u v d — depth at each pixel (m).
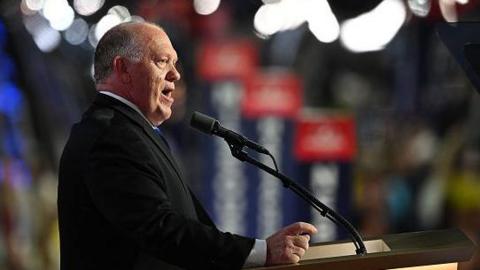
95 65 9.41
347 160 18.58
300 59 22.61
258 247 8.66
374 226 20.62
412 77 21.91
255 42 22.22
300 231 8.80
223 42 20.03
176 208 9.10
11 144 20.31
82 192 8.95
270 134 18.70
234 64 19.72
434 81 21.69
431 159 20.89
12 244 19.66
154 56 9.20
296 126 18.58
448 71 21.41
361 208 20.67
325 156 18.56
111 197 8.63
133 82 9.20
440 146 20.97
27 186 20.06
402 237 9.23
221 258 8.59
